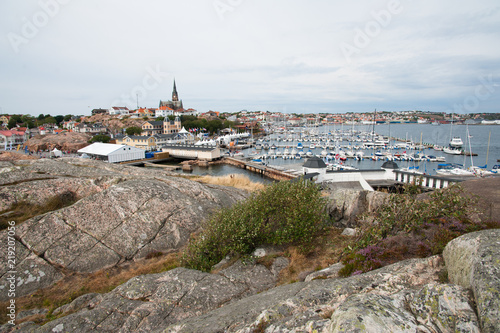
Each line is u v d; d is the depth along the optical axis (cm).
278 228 1327
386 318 427
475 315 427
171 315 856
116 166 2453
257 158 8375
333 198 1673
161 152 8838
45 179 1716
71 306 977
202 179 3825
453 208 895
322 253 1188
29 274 1150
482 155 8706
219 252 1286
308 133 17100
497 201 1112
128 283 1033
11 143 11006
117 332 800
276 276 1066
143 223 1516
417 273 649
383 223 962
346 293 615
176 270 1113
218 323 641
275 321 565
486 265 479
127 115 18038
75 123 15162
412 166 6906
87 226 1406
